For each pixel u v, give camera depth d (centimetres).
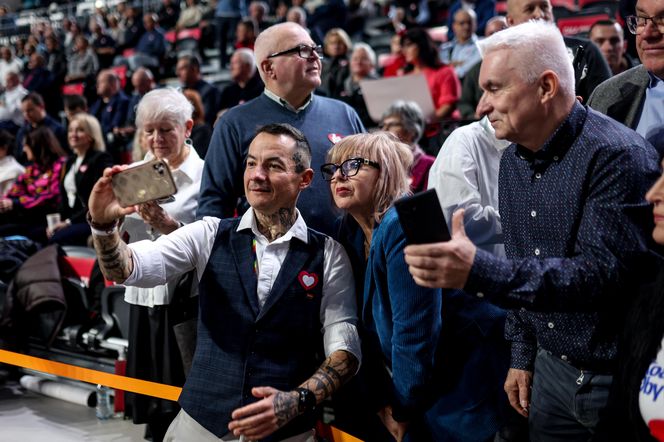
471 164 253
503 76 179
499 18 538
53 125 757
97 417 378
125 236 289
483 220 247
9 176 579
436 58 544
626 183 173
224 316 216
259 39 288
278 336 214
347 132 296
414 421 229
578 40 307
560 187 184
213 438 213
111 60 1168
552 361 199
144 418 308
